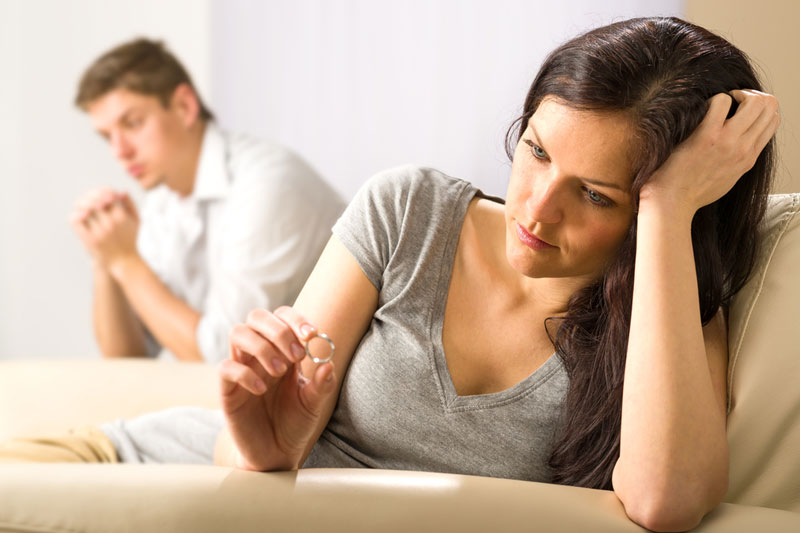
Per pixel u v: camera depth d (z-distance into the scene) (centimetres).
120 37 265
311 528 70
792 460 85
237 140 221
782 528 73
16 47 269
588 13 199
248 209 206
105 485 72
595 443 89
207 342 205
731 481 86
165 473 74
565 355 91
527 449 91
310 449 94
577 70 78
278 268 204
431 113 243
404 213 97
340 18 251
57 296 273
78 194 268
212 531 70
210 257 216
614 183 79
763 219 94
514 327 94
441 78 241
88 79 222
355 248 96
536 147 81
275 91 258
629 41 80
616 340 87
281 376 78
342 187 254
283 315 77
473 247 97
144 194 263
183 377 147
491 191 238
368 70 249
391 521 70
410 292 95
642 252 80
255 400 77
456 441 91
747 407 86
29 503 72
